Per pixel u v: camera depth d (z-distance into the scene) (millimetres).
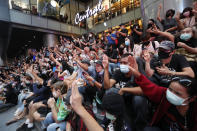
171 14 3141
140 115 1305
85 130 1402
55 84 2170
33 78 3732
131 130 1212
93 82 2385
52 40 14656
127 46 3615
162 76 1547
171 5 3623
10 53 20125
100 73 2682
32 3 12953
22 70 9141
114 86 1995
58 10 15273
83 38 9938
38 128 2730
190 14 2473
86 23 17438
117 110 1138
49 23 14227
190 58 1851
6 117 3650
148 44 2328
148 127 1172
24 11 12352
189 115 929
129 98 1538
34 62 9711
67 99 1675
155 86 1167
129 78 1838
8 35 12375
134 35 4293
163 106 1080
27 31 13352
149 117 1296
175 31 2734
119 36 5238
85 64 3113
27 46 19281
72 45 8047
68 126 1662
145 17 4805
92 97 2451
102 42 7738
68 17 16469
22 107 3572
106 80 1813
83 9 18453
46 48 11523
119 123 1184
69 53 6723
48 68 6172
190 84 864
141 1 5297
